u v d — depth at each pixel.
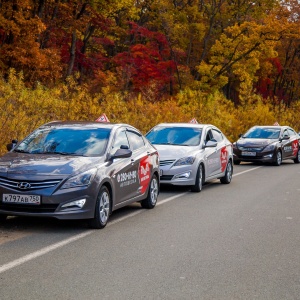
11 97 17.38
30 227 9.01
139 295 5.58
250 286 6.00
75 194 8.48
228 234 8.88
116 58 37.53
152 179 11.48
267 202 12.73
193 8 47.44
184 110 31.72
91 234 8.59
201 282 6.11
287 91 71.44
